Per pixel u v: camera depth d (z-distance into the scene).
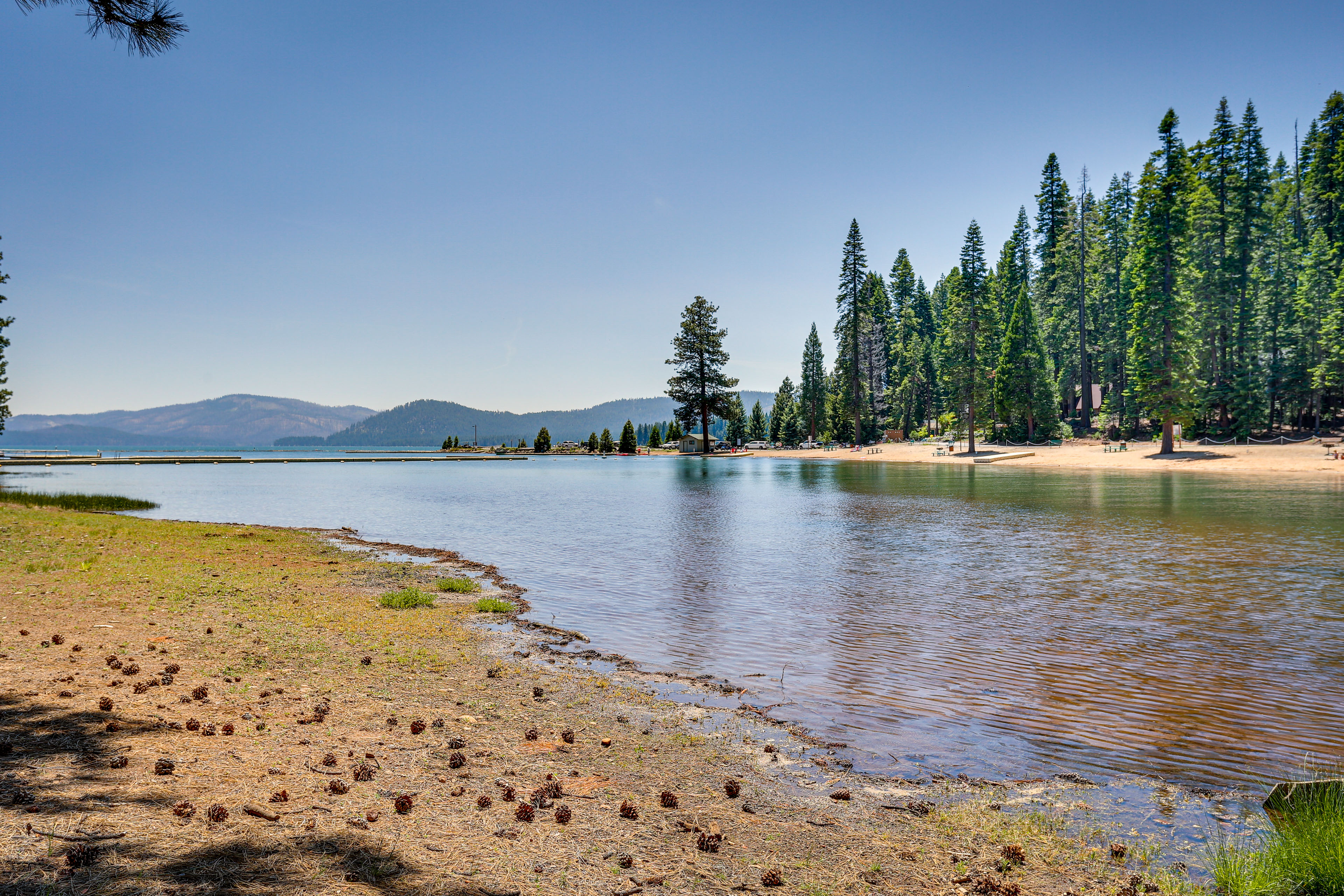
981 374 88.44
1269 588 14.48
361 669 8.78
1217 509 28.78
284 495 43.09
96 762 4.99
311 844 4.05
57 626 9.76
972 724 7.62
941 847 4.96
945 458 80.12
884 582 15.63
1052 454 72.94
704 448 110.12
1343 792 5.17
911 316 130.50
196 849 3.82
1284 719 7.72
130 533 20.86
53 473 66.69
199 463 88.06
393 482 55.69
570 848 4.44
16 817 3.96
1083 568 17.08
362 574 16.59
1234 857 4.68
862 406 116.25
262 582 14.70
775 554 19.72
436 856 4.11
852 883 4.34
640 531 24.88
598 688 8.69
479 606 13.08
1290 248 78.19
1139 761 6.69
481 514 30.97
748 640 11.07
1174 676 9.16
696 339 108.44
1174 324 62.41
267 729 6.22
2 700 6.37
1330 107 79.44
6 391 48.03
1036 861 4.80
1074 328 98.75
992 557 18.77
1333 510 27.94
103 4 5.34
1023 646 10.62
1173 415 62.00
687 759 6.50
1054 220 103.38
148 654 8.60
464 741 6.45
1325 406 73.19
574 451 124.19
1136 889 4.42
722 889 4.10
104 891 3.25
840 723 7.66
